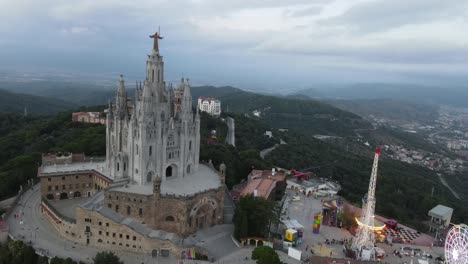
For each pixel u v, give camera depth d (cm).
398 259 13538
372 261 12119
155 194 12538
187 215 12850
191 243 12644
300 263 12581
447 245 11588
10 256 11606
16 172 17538
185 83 14888
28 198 16475
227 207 15700
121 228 12531
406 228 16588
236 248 13112
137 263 11881
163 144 14275
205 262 12144
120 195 12825
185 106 14962
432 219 17775
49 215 14450
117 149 15038
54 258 11262
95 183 16250
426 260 13188
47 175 15450
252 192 16412
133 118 13988
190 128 15338
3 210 15000
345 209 16588
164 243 12362
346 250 13525
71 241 13100
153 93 14138
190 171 15850
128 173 14588
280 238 14375
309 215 16962
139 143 13750
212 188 13888
